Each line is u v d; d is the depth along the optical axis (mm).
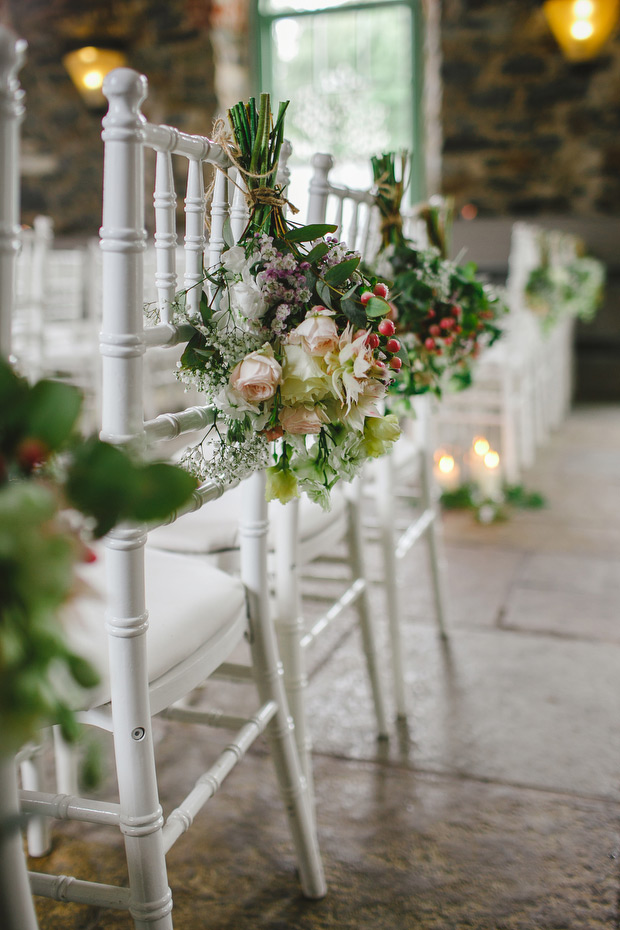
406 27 5879
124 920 1192
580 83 5559
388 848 1325
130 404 773
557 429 4820
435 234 1834
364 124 6094
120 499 446
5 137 535
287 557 1299
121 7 5824
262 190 959
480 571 2600
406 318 1496
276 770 1188
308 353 872
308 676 1918
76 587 432
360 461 951
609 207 5691
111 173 732
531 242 3834
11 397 462
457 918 1171
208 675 1011
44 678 418
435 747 1619
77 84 5859
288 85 6180
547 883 1240
